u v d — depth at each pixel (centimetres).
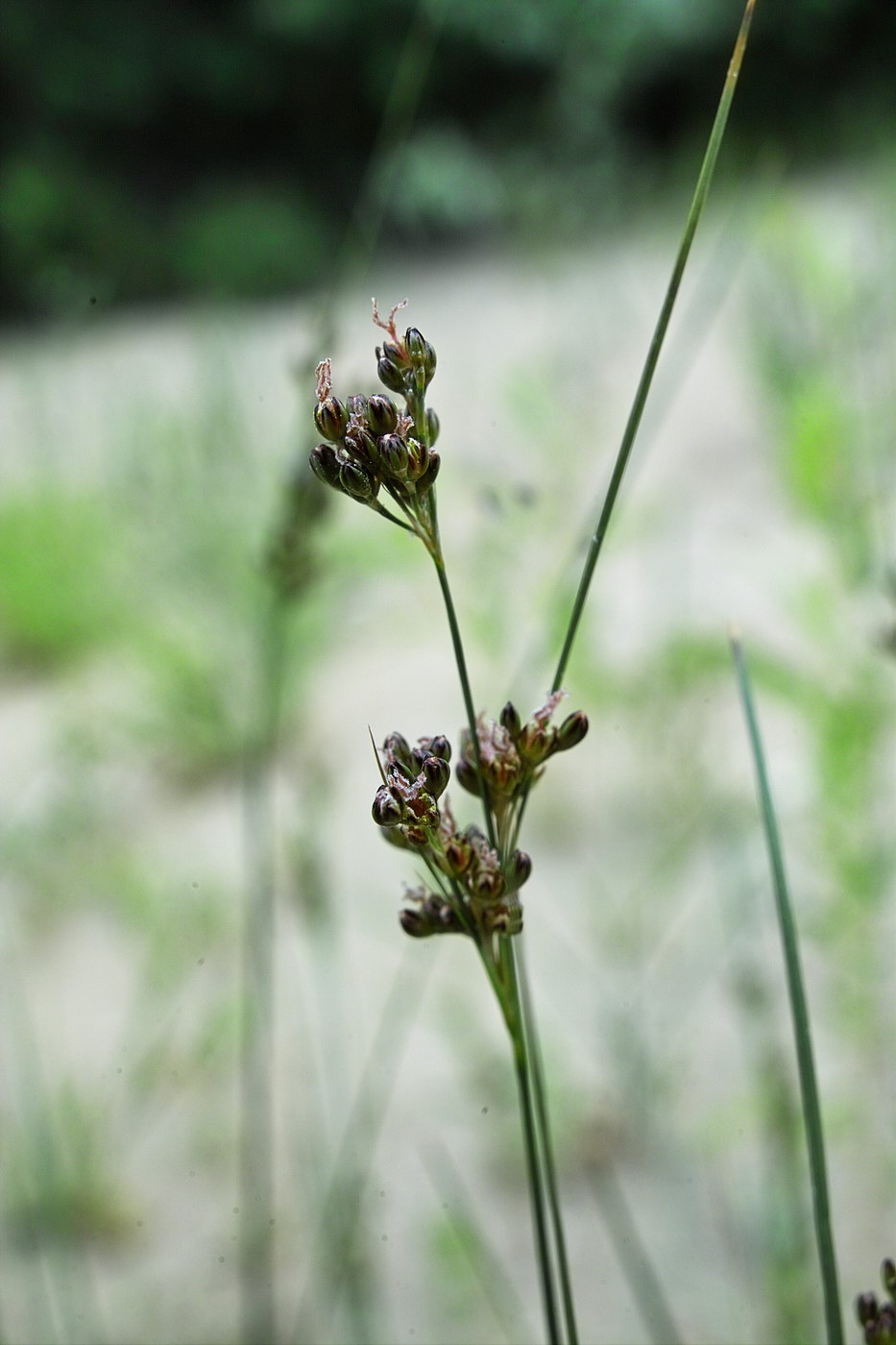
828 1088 68
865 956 72
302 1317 60
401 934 91
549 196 232
